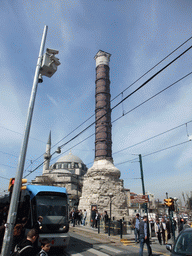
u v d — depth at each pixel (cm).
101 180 2888
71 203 5094
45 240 430
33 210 1010
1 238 618
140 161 1803
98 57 3866
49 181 6103
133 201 1509
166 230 1373
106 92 3550
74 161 8088
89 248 1077
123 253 974
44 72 848
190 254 487
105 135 3272
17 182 642
